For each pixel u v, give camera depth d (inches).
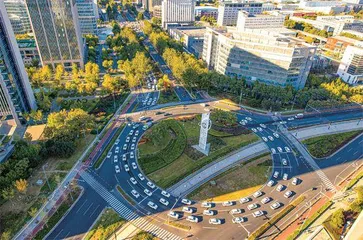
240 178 4835.1
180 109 7062.0
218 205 4266.7
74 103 6702.8
